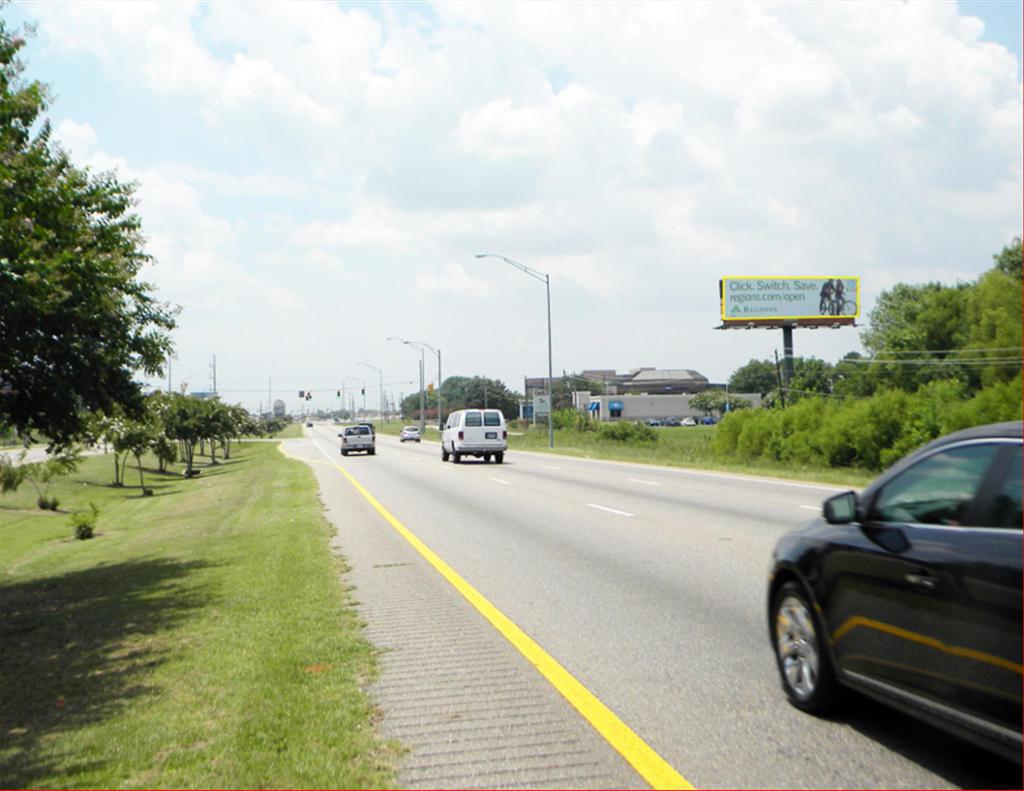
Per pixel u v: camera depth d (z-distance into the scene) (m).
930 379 67.62
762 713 5.57
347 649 7.27
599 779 4.58
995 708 3.98
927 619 4.40
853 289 82.81
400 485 27.06
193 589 10.80
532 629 7.94
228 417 60.56
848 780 4.51
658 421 162.25
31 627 9.68
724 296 80.94
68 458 39.53
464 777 4.62
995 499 4.23
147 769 4.82
